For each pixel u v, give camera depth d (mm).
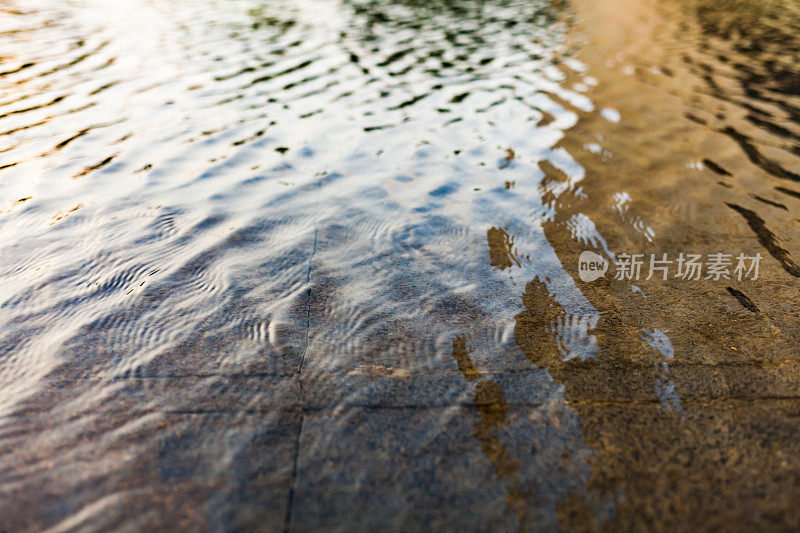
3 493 1846
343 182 4555
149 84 7109
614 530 1758
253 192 4324
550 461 2021
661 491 1900
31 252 3367
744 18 10523
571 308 2980
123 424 2158
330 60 8680
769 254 3473
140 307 2895
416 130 5777
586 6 12992
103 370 2453
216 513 1795
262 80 7516
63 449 2031
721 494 1888
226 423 2180
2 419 2158
